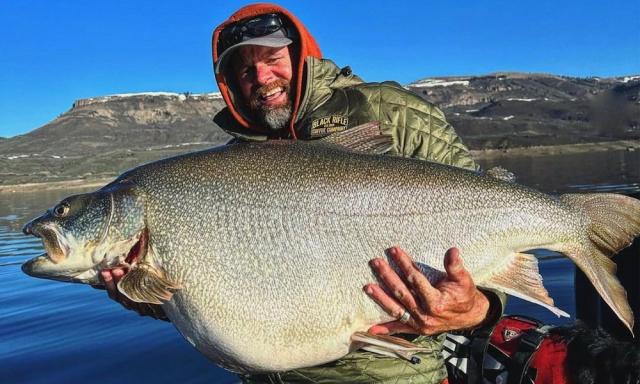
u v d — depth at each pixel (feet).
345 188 2.76
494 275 2.87
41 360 5.96
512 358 3.20
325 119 3.24
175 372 5.37
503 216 2.86
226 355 2.77
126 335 6.61
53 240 2.83
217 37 3.51
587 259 2.93
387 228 2.74
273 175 2.78
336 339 2.71
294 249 2.70
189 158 2.89
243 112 3.52
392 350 2.68
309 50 3.48
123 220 2.80
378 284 2.69
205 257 2.72
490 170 2.97
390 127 3.24
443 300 2.56
